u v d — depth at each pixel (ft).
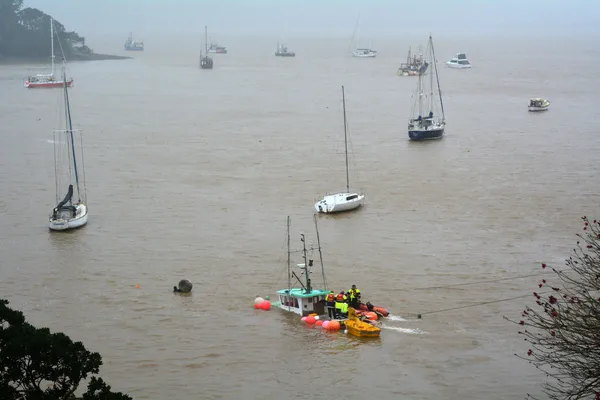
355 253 263.90
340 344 194.08
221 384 176.24
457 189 357.82
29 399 129.18
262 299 219.00
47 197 344.69
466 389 172.45
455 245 272.10
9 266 253.03
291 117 618.03
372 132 536.01
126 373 180.96
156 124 576.20
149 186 366.02
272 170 403.95
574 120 584.81
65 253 265.75
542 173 390.63
